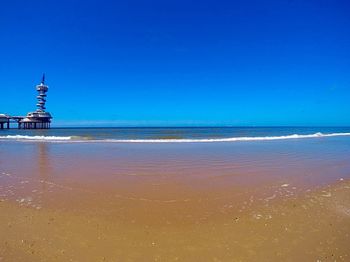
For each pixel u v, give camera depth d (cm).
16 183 927
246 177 1037
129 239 501
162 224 571
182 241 495
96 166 1262
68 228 547
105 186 891
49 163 1345
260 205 695
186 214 631
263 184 927
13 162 1377
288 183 942
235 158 1528
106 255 445
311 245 481
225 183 939
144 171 1148
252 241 495
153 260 431
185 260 431
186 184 923
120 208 670
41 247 469
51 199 740
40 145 2361
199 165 1296
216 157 1570
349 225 567
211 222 582
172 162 1382
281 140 3136
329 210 658
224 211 651
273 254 451
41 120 10888
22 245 476
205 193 810
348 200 740
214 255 447
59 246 473
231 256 444
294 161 1426
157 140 2952
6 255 442
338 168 1230
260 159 1488
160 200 739
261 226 562
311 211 650
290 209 665
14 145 2356
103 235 517
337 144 2545
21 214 623
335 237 512
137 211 648
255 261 430
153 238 506
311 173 1116
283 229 547
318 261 432
